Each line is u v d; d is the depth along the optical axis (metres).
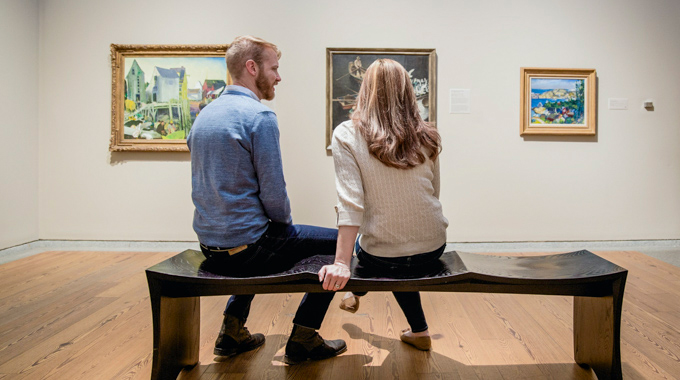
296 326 1.96
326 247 1.93
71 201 4.90
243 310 2.08
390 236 1.69
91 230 4.91
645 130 4.96
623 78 4.93
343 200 1.59
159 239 4.91
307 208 4.91
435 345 2.20
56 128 4.88
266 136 1.71
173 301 1.75
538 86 4.87
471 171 4.90
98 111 4.88
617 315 1.64
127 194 4.90
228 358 2.07
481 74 4.87
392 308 2.80
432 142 1.71
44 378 1.84
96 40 4.85
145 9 4.83
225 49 4.81
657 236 5.00
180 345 1.84
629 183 4.96
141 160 4.89
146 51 4.82
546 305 2.84
